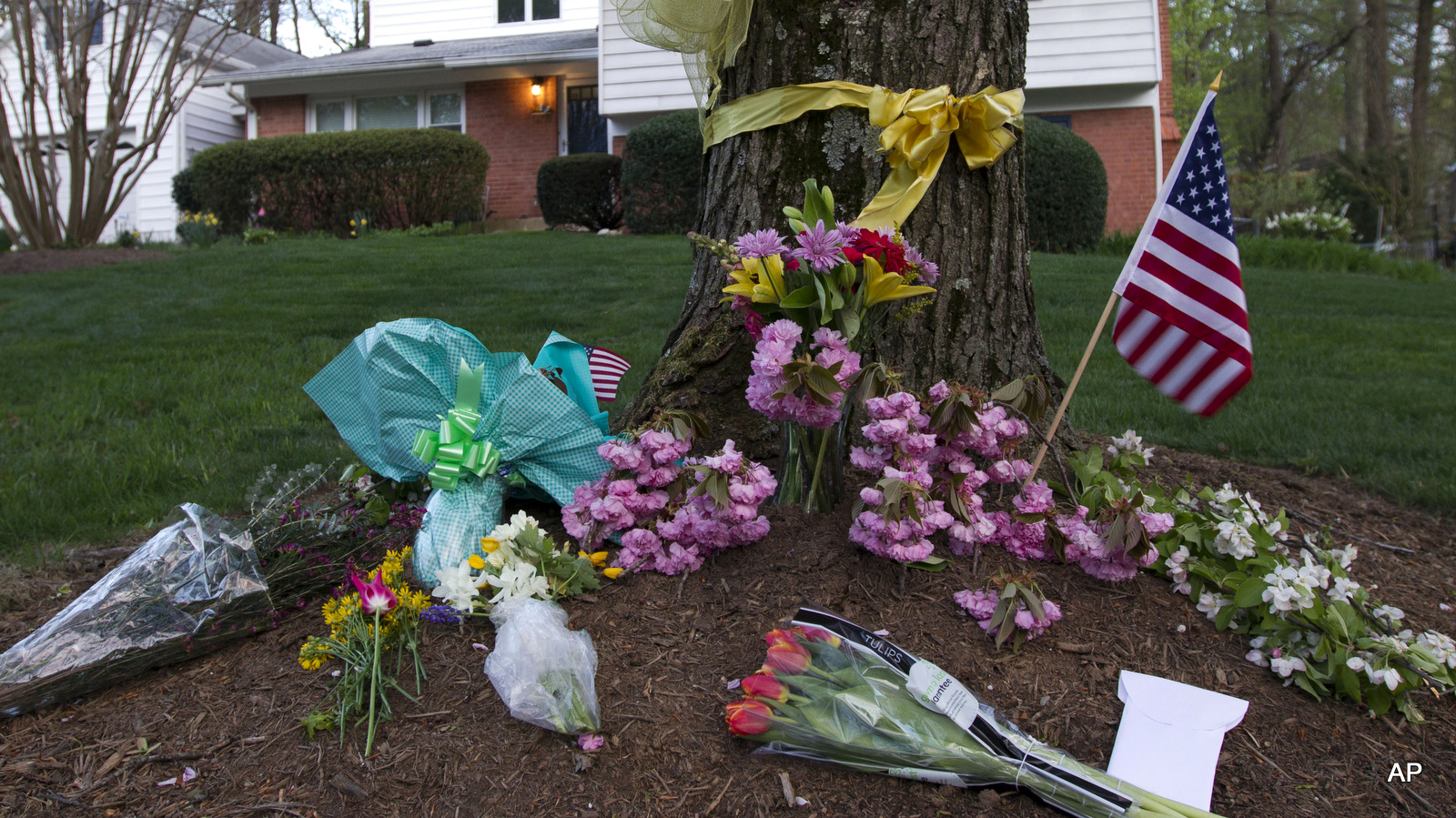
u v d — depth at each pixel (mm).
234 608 2301
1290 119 31547
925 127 2631
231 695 2174
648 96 13898
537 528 2434
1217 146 2555
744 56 2889
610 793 1832
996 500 2707
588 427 2688
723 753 1930
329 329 6754
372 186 13539
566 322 6703
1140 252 2584
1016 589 2172
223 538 2361
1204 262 2551
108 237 18500
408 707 2059
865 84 2754
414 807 1813
